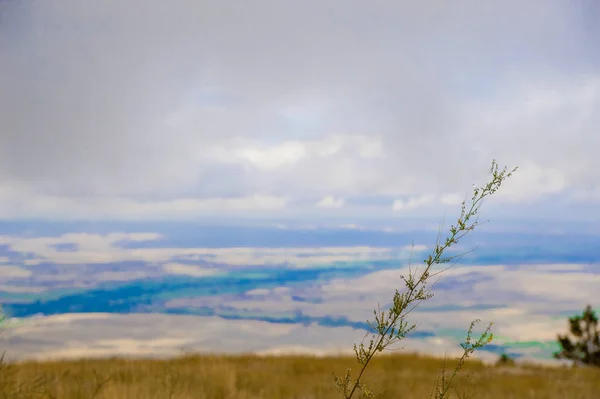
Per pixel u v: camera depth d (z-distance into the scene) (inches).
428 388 400.8
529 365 765.9
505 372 646.5
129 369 381.7
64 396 230.2
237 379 436.1
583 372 693.9
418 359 647.1
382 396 349.7
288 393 419.2
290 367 591.5
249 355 676.7
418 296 106.6
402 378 496.4
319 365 597.9
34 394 196.5
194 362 486.0
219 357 606.9
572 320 944.3
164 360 454.6
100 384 247.3
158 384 300.4
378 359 639.8
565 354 941.2
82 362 418.9
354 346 112.7
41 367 339.6
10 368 181.8
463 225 105.2
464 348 130.5
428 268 106.3
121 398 254.1
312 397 390.6
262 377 491.5
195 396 306.2
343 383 118.0
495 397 421.1
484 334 130.2
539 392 473.7
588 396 462.3
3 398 177.2
